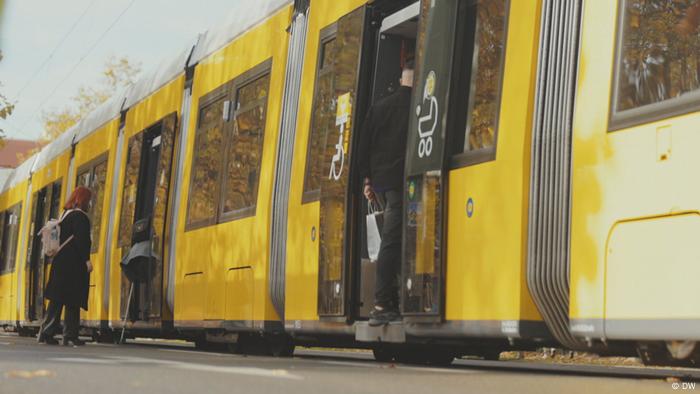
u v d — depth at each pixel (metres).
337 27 11.17
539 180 7.70
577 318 7.12
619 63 7.04
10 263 28.42
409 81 10.00
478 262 8.23
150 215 17.14
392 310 9.69
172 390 5.86
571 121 7.47
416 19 10.12
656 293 6.51
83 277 15.80
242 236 12.84
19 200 28.28
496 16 8.36
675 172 6.46
